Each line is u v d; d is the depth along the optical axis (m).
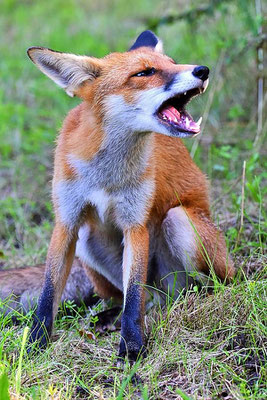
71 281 11.50
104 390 8.41
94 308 10.81
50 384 8.31
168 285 11.14
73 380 8.36
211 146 15.82
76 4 28.12
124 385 7.87
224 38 17.33
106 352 9.38
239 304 9.45
